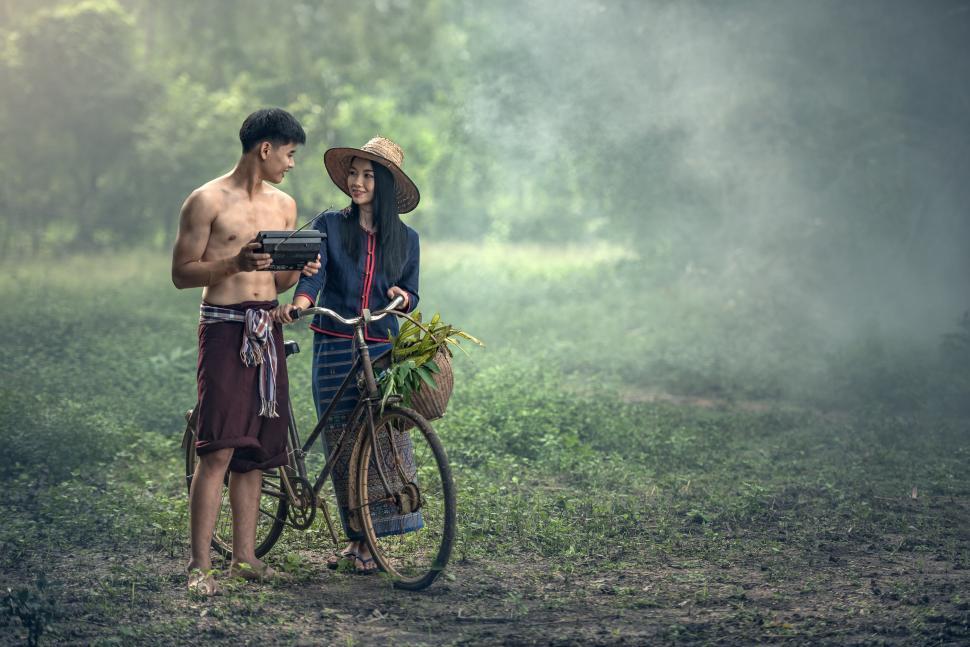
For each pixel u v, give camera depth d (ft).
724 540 34.99
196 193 28.89
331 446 30.83
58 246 190.08
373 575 30.78
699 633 25.82
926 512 39.52
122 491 39.37
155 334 79.77
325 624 26.43
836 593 29.35
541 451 47.55
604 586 29.73
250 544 30.09
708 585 29.94
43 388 58.03
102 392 57.67
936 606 28.04
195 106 205.05
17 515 36.88
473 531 34.60
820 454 49.83
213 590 28.25
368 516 30.30
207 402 28.73
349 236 30.60
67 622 26.18
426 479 40.37
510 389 59.16
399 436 30.81
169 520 35.04
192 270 28.37
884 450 49.93
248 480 29.94
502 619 26.96
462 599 28.58
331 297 30.96
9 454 44.47
